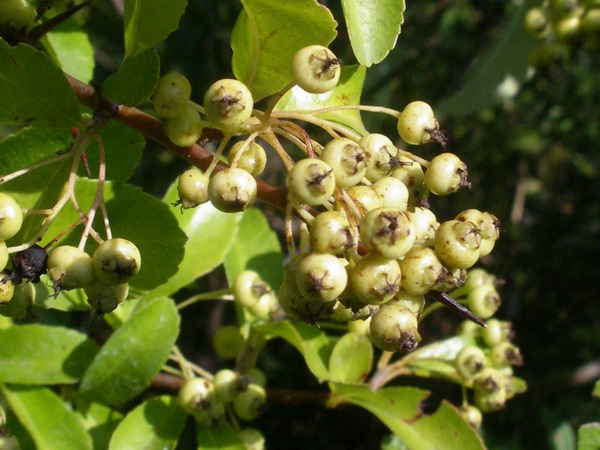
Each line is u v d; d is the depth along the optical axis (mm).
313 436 295
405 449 179
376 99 277
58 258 104
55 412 148
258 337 167
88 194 123
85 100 116
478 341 178
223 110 104
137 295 127
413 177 111
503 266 352
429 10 330
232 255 179
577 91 355
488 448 235
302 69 105
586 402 285
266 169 284
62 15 125
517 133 364
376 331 100
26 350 149
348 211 100
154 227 125
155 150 295
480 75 256
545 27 247
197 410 152
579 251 360
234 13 280
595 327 343
